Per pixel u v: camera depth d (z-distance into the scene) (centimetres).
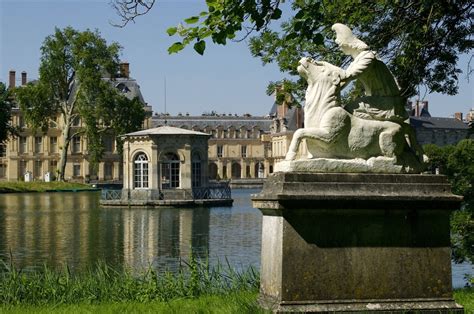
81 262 2192
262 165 15300
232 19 988
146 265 2091
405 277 852
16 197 6838
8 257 2328
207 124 15162
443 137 14162
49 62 7975
